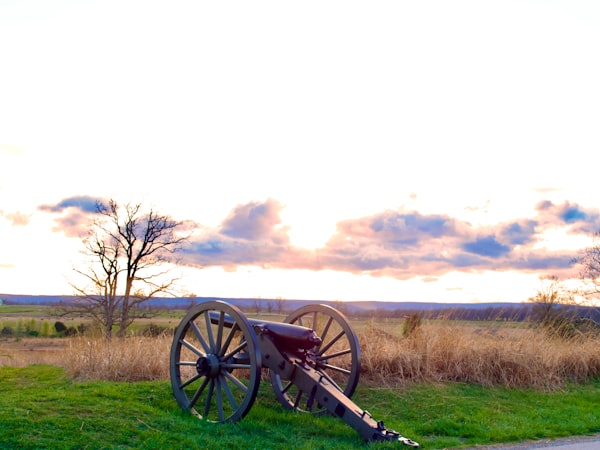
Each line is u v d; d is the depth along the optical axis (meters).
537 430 8.91
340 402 8.37
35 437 6.83
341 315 9.92
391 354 11.84
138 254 27.27
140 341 12.73
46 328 29.28
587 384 12.91
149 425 7.83
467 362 12.20
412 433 8.74
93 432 7.25
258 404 10.13
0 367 15.60
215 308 8.99
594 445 8.10
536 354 12.75
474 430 8.92
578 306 15.20
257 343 8.45
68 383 11.89
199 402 9.80
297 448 7.50
